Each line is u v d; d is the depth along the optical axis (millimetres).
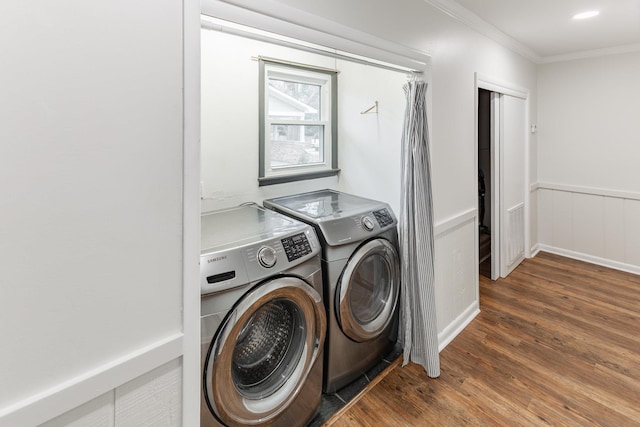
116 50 773
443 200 2412
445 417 1788
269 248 1535
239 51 2225
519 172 3842
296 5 1344
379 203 2324
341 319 1853
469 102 2654
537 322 2725
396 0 1839
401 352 2348
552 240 4301
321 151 2783
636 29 2959
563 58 3877
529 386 2000
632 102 3520
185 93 900
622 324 2662
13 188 655
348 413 1827
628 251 3689
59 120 702
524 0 2324
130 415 863
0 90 628
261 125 2361
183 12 886
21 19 645
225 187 2256
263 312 1556
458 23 2436
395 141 2365
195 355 974
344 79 2689
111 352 813
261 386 1580
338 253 1849
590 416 1766
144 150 834
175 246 914
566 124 3994
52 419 735
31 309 691
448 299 2523
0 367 660
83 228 750
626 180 3639
